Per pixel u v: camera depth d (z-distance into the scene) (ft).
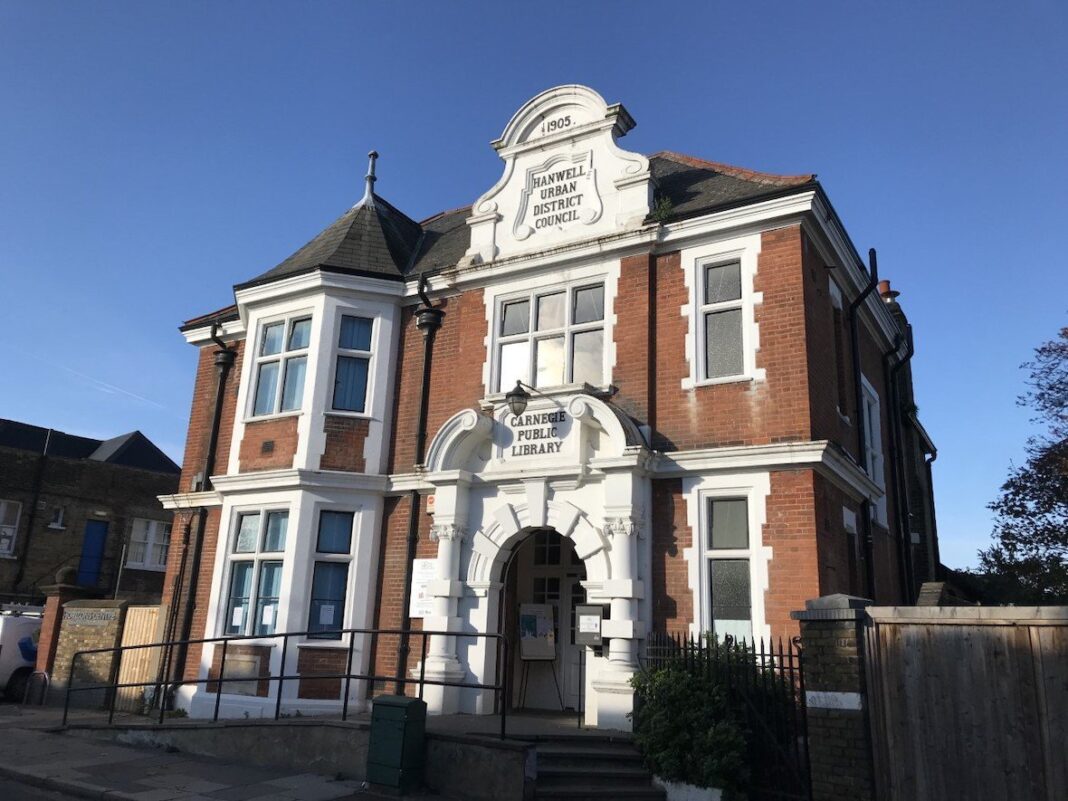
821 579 33.45
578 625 35.70
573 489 38.32
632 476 36.27
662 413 38.47
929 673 23.76
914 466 58.29
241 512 46.16
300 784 29.81
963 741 22.90
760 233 38.45
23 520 93.71
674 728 29.30
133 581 101.76
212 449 51.06
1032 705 22.12
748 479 35.58
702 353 38.47
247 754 33.96
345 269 46.88
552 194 44.68
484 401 42.34
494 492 40.55
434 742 29.58
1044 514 62.28
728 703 29.48
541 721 36.63
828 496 36.24
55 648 56.13
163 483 107.24
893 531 50.08
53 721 44.21
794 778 26.99
